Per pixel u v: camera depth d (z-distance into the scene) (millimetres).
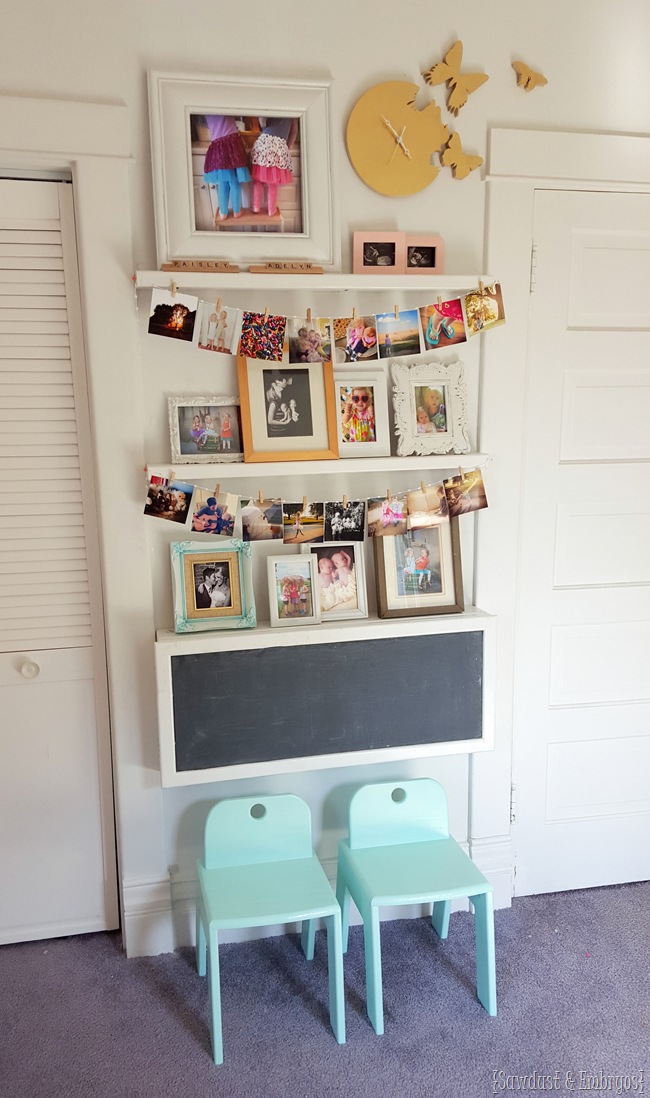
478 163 1924
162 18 1747
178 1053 1743
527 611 2172
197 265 1776
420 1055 1738
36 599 1962
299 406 1902
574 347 2076
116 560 1889
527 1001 1892
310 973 1999
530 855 2295
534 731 2232
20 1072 1691
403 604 2031
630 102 2004
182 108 1754
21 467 1898
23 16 1690
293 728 1958
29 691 1998
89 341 1801
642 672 2273
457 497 1987
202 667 1884
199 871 1920
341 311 1940
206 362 1884
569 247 2025
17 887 2076
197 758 1917
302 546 1983
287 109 1807
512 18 1908
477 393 2045
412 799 2049
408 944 2109
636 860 2359
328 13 1818
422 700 2023
